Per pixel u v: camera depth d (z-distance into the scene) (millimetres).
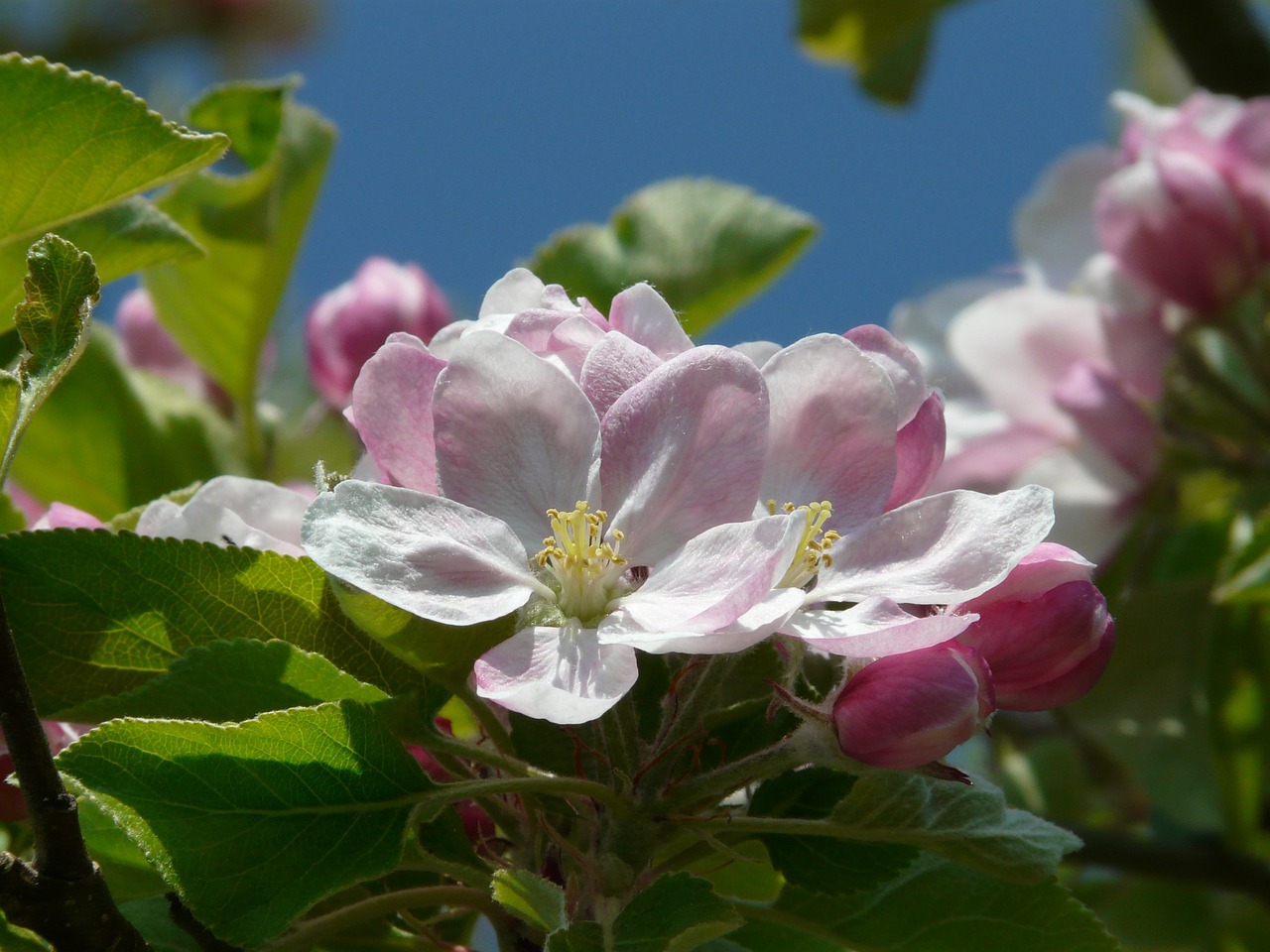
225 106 529
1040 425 604
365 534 432
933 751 435
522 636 437
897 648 433
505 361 441
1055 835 447
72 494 589
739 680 463
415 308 602
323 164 583
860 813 445
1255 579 554
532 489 442
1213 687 598
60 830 418
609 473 442
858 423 448
